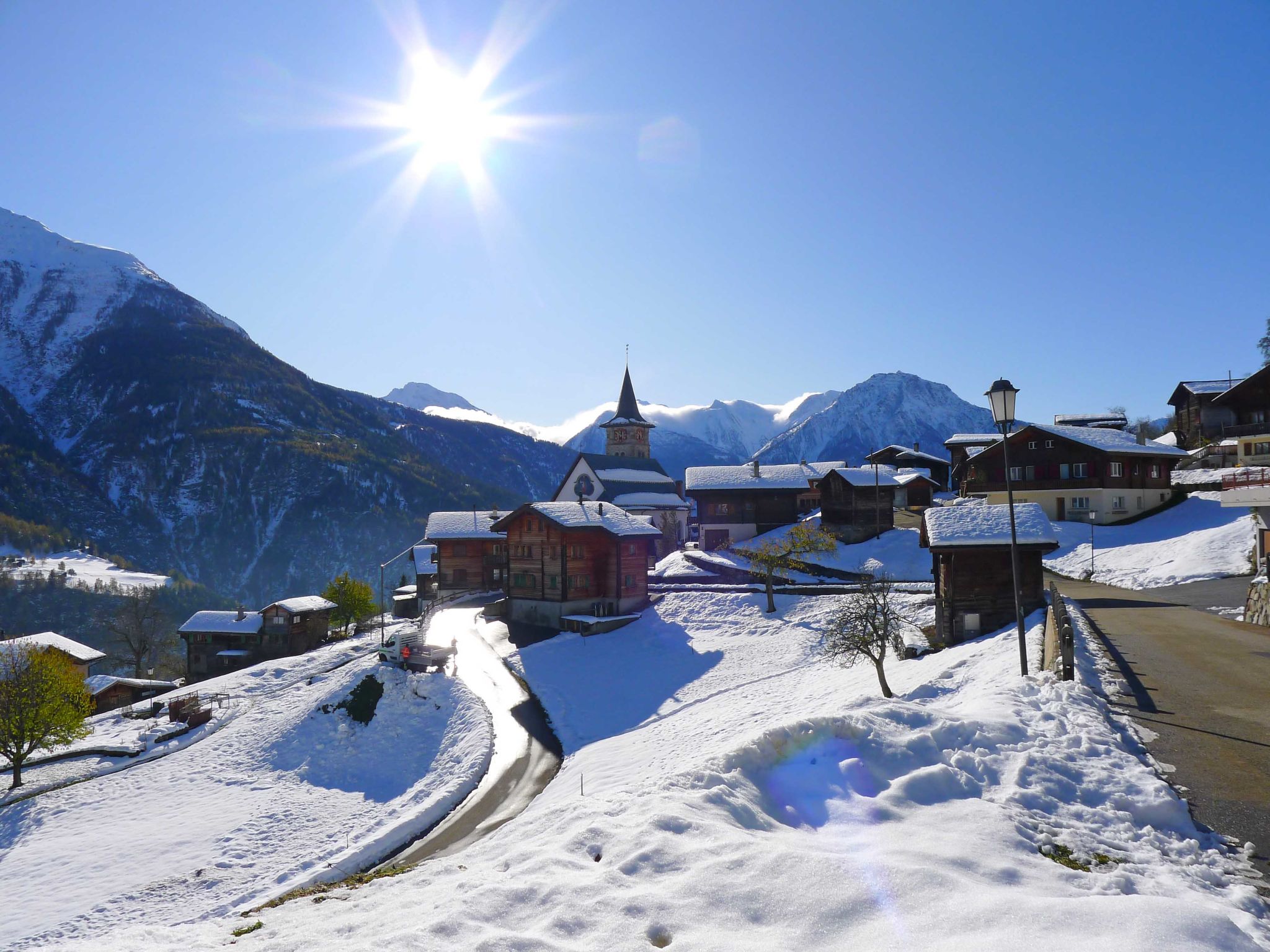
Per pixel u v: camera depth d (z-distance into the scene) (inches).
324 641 3240.7
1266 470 1620.3
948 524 1369.3
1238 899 329.7
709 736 1112.2
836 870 352.5
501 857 467.5
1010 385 812.0
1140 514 2464.3
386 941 322.0
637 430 5310.0
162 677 3811.5
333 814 1354.6
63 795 1683.1
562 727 1498.5
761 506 3085.6
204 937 469.1
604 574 2383.1
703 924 320.8
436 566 3472.0
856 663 1391.5
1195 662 831.7
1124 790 453.1
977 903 314.5
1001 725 552.4
